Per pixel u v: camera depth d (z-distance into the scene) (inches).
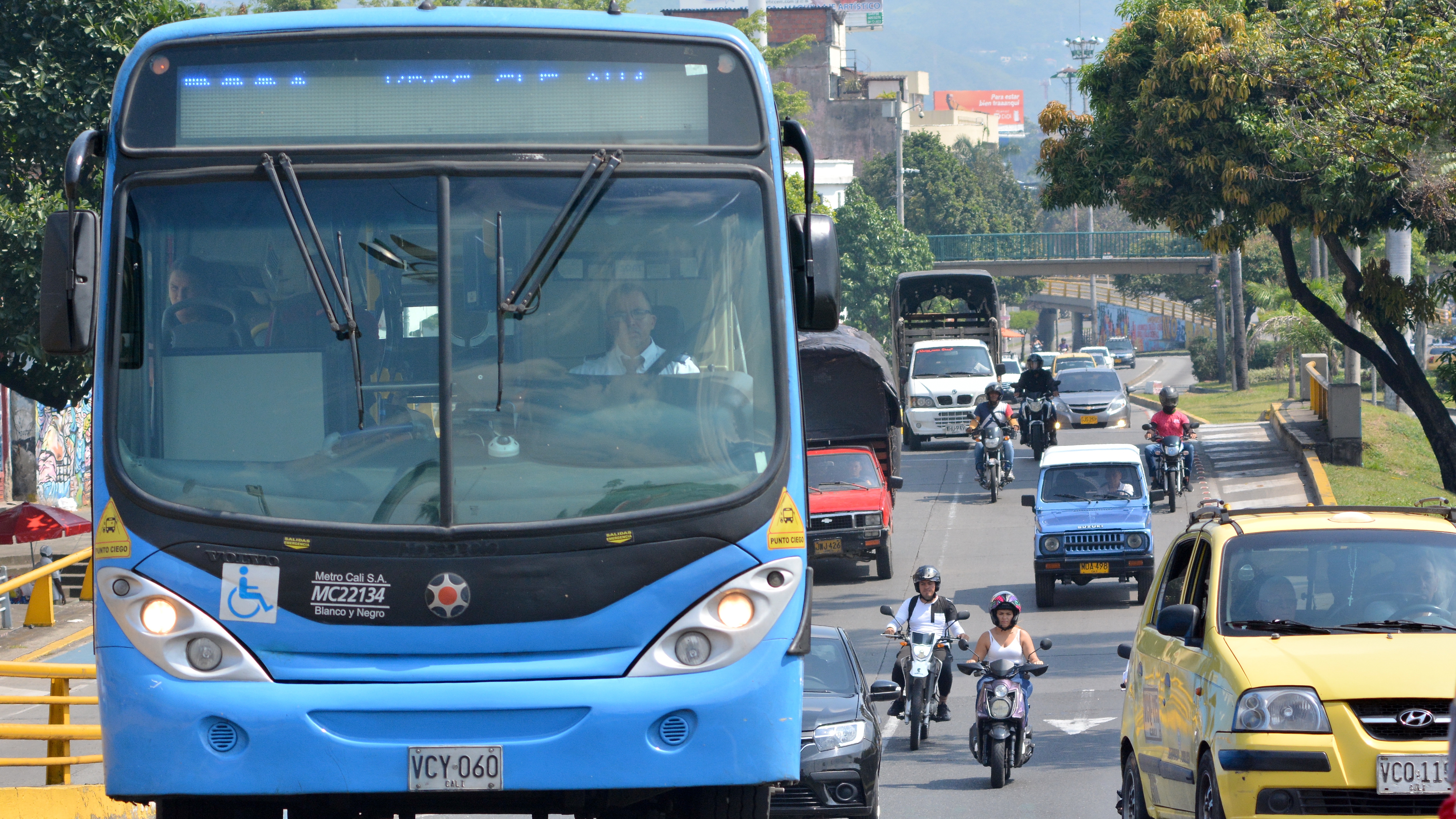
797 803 1772.9
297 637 843.4
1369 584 1262.3
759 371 896.3
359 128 903.1
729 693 847.1
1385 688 1103.0
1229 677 1155.9
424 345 877.8
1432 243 4266.7
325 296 877.2
